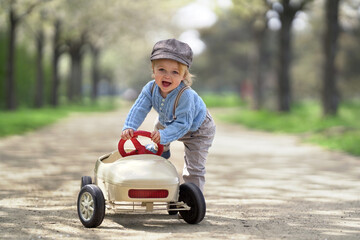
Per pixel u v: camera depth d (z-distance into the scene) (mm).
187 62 4832
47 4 27656
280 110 27766
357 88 54094
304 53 63625
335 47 22922
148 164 4742
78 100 46656
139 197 4586
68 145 13797
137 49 46656
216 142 15789
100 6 32594
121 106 53750
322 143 14547
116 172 4699
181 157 11336
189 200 4957
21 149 12578
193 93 5129
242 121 26766
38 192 6852
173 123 4969
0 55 31469
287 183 8016
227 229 4781
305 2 26359
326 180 8359
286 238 4445
